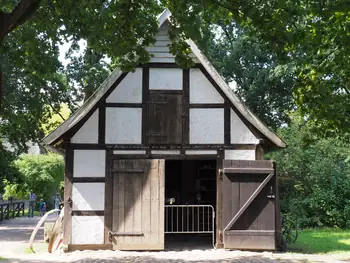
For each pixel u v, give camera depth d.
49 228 15.17
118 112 12.84
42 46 9.29
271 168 12.70
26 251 13.12
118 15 8.83
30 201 33.41
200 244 14.27
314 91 10.98
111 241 12.50
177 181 17.59
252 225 12.58
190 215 17.22
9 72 16.41
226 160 12.66
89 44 9.38
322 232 20.00
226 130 12.98
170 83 12.98
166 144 12.84
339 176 23.22
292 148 23.56
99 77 20.52
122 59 10.05
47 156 39.69
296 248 13.69
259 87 23.98
